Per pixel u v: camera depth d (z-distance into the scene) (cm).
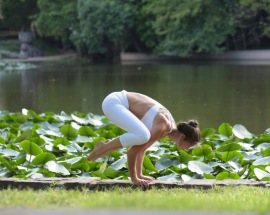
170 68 4809
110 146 800
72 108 2464
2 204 648
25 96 2941
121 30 6150
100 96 2880
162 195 759
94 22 6166
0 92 3148
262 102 2497
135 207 581
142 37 6191
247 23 5738
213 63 5328
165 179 927
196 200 675
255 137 1260
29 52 6794
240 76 3803
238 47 6088
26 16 7262
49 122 1463
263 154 1083
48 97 2881
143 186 846
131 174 845
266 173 923
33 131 1203
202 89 3089
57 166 980
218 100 2606
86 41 6241
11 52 6800
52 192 776
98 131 1298
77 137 1249
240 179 912
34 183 873
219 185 859
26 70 4988
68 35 7031
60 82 3725
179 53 5834
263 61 5394
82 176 973
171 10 5819
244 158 1076
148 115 805
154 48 6253
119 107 802
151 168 975
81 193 781
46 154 1008
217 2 5619
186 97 2752
